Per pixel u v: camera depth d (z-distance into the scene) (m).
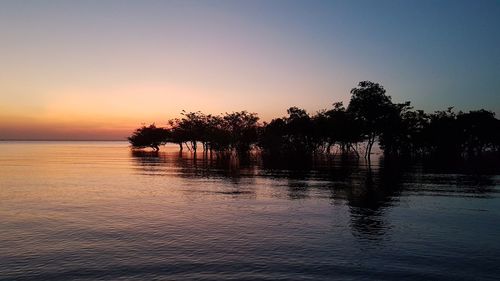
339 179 54.84
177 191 42.47
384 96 103.44
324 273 16.77
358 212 30.05
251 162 98.94
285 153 134.75
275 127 133.62
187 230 24.22
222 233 23.47
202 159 115.69
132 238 22.34
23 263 18.08
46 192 41.72
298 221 26.83
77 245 20.95
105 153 168.25
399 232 23.73
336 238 22.34
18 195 39.47
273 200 36.00
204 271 16.98
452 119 116.44
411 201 35.16
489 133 116.88
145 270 17.11
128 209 31.45
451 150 122.62
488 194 39.44
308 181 52.34
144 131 190.12
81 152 180.00
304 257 18.88
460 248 20.39
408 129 115.50
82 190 43.41
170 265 17.75
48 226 25.33
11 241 21.73
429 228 24.73
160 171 70.38
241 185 48.00
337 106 117.25
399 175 60.34
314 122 121.81
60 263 18.05
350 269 17.25
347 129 110.56
